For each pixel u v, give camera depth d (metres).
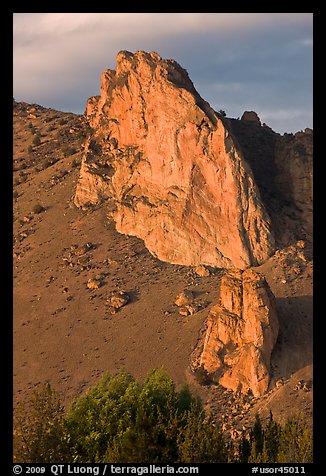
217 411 112.31
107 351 136.25
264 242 151.62
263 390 114.94
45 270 164.75
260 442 81.00
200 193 156.38
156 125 164.00
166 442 70.88
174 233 156.88
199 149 156.75
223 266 152.25
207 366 120.56
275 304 124.12
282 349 121.31
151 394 81.50
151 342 135.00
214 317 124.06
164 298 146.12
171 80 165.88
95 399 81.31
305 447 74.88
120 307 147.50
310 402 110.44
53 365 136.38
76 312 149.50
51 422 76.44
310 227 157.12
